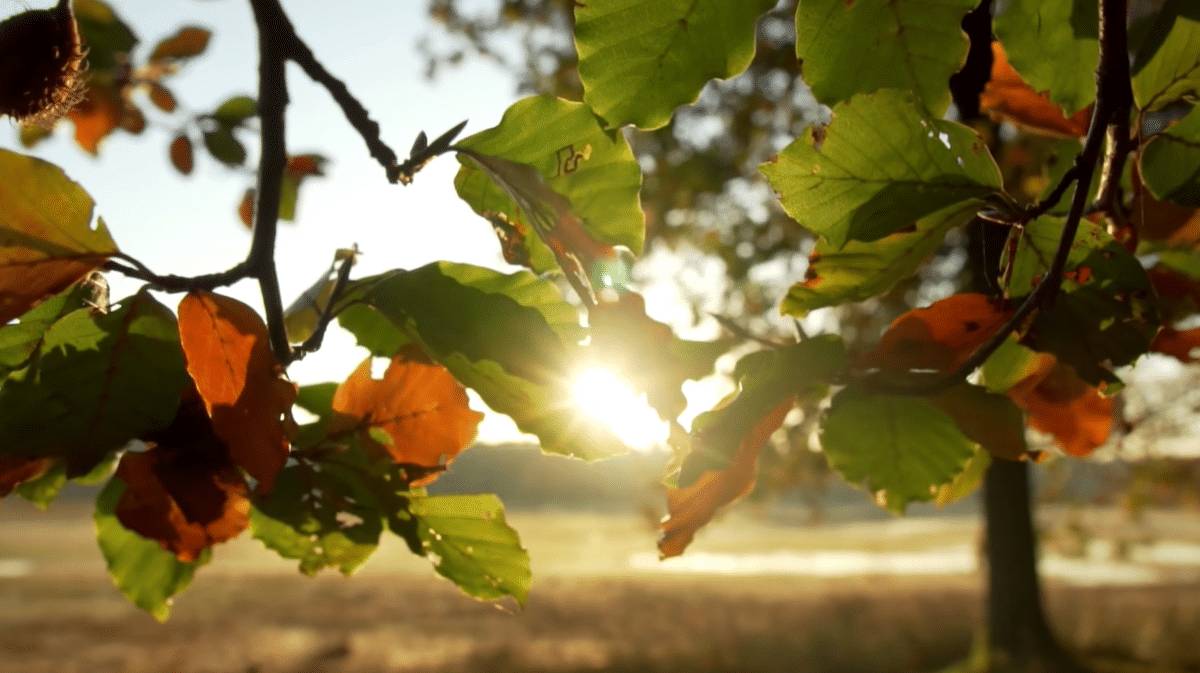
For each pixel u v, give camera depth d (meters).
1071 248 0.35
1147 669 5.83
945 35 0.36
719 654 6.75
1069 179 0.34
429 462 0.40
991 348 0.32
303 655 7.73
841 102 0.33
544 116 0.37
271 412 0.33
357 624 9.91
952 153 0.33
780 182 0.34
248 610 11.07
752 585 13.78
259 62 0.41
